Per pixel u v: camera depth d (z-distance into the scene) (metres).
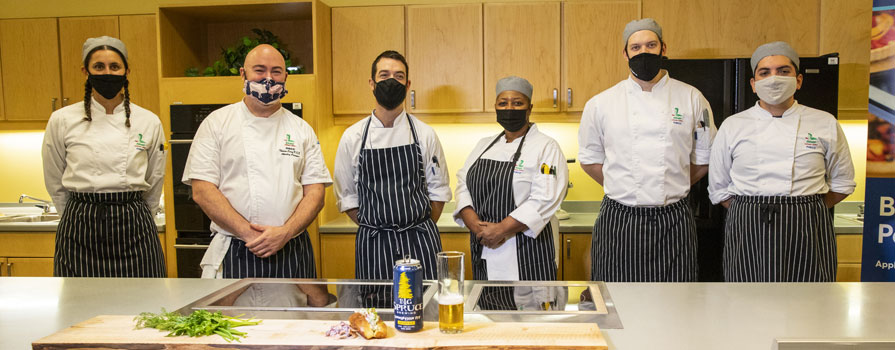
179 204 3.27
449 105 3.37
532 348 1.10
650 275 2.32
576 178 3.72
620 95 2.38
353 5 3.61
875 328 1.25
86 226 2.28
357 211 2.41
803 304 1.43
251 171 2.05
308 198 2.12
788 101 2.32
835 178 2.33
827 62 2.88
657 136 2.29
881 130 2.45
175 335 1.17
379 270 2.25
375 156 2.27
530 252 2.42
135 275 2.36
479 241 2.46
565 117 3.34
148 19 3.48
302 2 3.24
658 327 1.27
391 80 2.20
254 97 2.02
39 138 3.98
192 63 3.62
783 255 2.23
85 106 2.29
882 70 2.43
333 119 3.45
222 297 1.51
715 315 1.35
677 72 2.90
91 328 1.22
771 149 2.25
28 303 1.51
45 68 3.53
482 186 2.48
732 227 2.37
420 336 1.17
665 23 3.24
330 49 3.40
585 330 1.19
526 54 3.32
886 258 2.48
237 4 3.26
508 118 2.47
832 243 2.28
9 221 3.50
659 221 2.29
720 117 2.91
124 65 2.31
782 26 3.20
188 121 3.22
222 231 2.08
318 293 1.55
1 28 3.53
